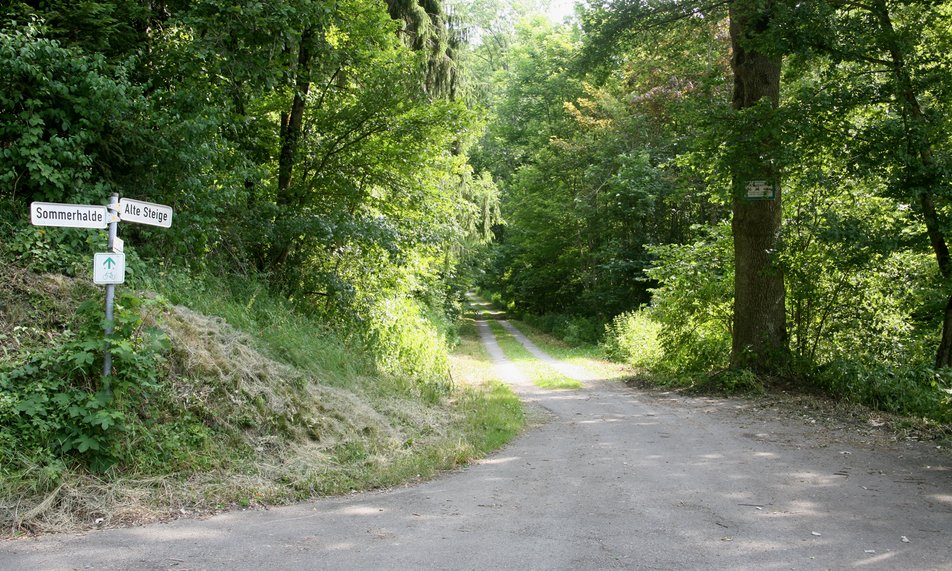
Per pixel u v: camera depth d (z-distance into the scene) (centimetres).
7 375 573
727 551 452
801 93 1214
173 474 591
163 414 644
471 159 4975
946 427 927
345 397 922
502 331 4528
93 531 477
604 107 3516
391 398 1068
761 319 1398
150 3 1128
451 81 2011
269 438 704
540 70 4319
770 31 1198
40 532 469
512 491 632
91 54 917
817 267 1362
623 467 738
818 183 1279
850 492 609
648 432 970
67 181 792
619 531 499
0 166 770
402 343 1475
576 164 3838
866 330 1436
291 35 1123
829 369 1291
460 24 2219
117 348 580
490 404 1237
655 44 1672
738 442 870
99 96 815
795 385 1311
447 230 1606
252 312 1026
